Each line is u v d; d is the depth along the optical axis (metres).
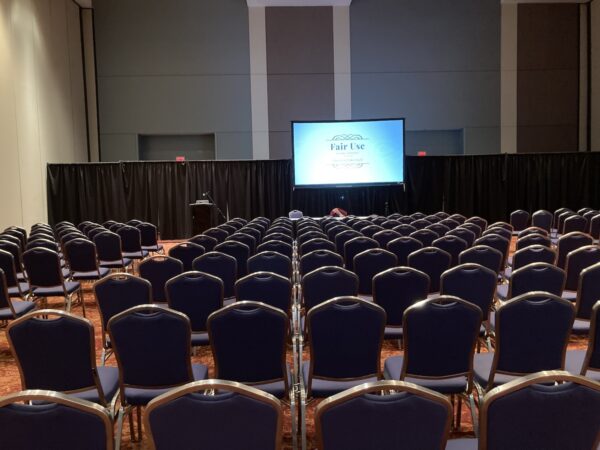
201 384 1.88
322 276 4.36
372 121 13.87
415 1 15.84
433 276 5.42
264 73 15.75
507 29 15.94
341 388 3.17
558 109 16.12
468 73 15.98
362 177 14.02
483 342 4.69
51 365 3.08
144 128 15.66
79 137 14.89
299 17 15.74
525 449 1.95
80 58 15.15
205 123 15.76
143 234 9.89
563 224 9.02
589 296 4.16
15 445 1.85
